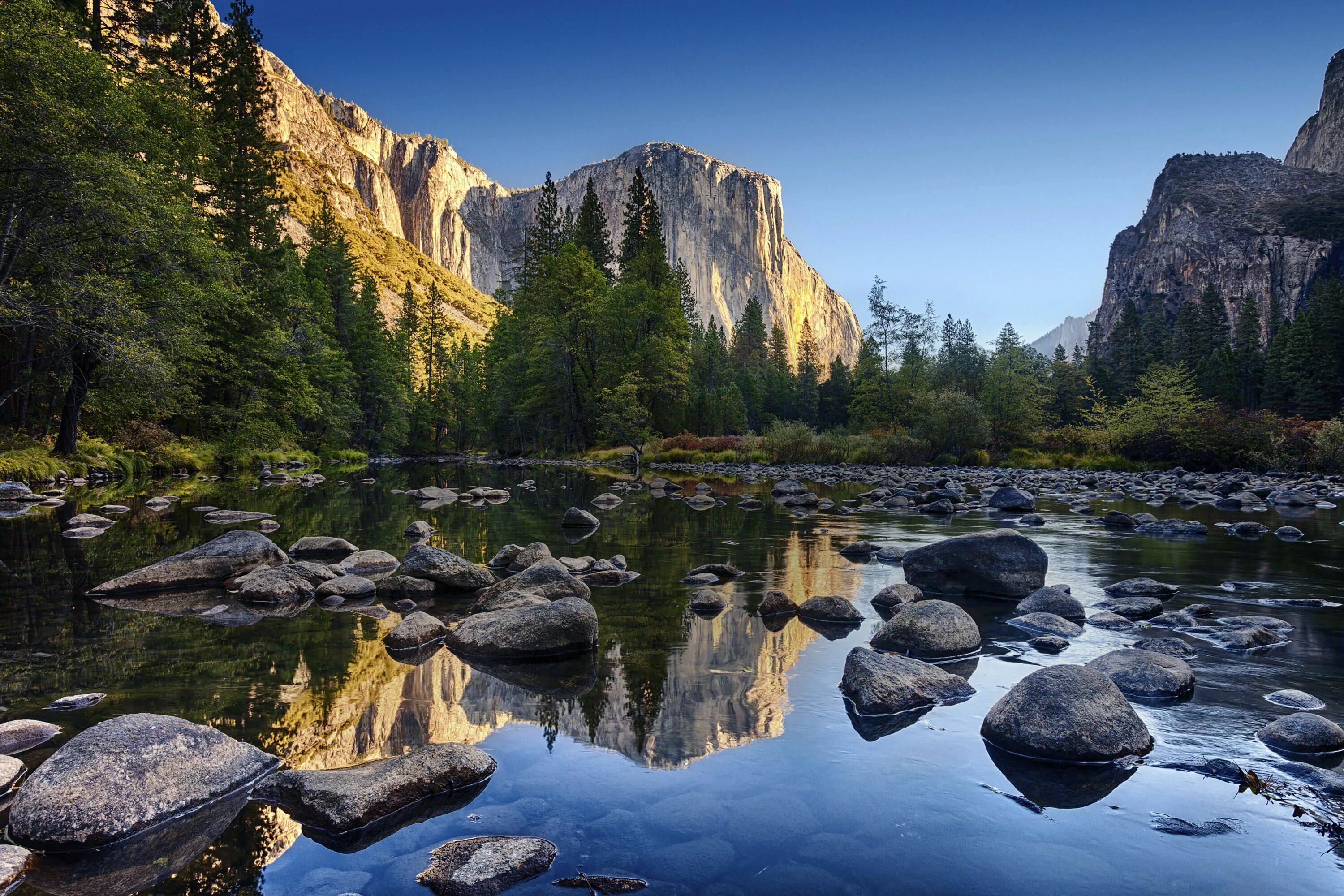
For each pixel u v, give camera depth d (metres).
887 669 5.02
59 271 20.14
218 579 8.85
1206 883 2.74
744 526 15.02
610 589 8.75
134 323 20.61
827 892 2.66
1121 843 3.05
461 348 109.31
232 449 33.22
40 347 25.16
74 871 2.87
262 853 3.01
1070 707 4.09
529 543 12.34
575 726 4.46
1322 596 8.14
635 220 71.00
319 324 51.38
